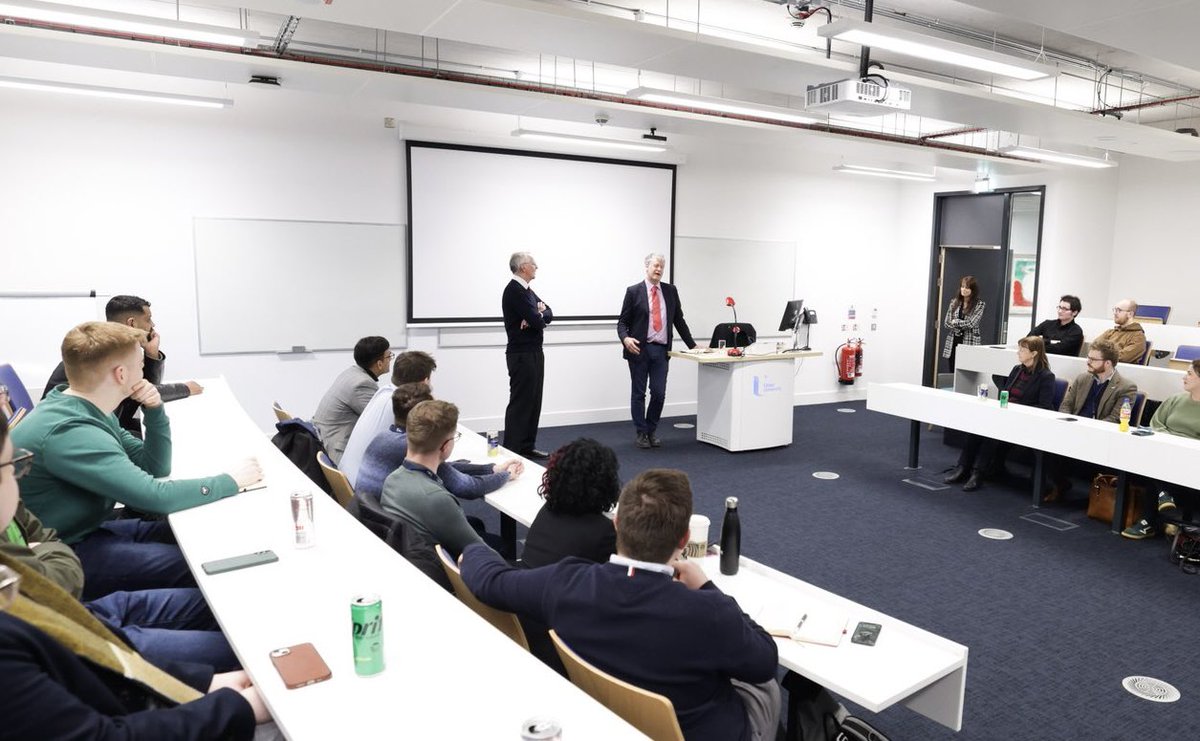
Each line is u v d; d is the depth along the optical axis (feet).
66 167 17.17
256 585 5.62
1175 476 12.81
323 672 4.40
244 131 18.76
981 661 9.86
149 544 7.54
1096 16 11.71
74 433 6.76
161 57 13.97
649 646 4.93
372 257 20.54
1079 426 14.34
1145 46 13.16
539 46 13.38
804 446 21.54
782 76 15.37
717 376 21.02
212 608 5.27
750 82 15.94
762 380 20.74
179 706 3.82
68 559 5.51
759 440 20.95
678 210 24.66
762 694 5.84
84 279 17.58
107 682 3.86
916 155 23.77
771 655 5.24
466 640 4.90
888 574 12.64
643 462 19.63
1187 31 12.26
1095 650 10.15
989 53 12.76
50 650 3.41
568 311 23.22
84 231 17.48
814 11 15.02
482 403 22.36
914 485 17.76
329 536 6.61
